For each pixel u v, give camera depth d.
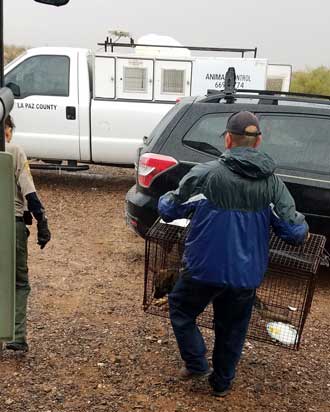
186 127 5.02
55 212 7.58
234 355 3.09
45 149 8.91
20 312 3.45
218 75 9.34
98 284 4.94
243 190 2.75
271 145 4.99
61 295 4.62
